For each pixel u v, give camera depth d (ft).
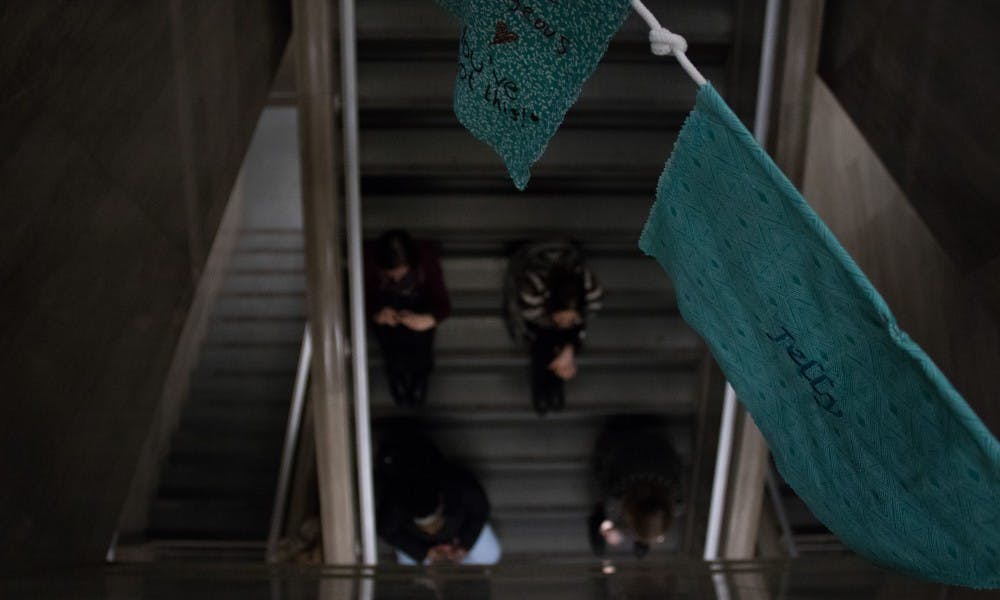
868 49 14.76
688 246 5.60
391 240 14.73
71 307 9.30
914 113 13.29
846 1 15.61
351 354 16.53
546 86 5.70
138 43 10.89
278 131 26.68
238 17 14.60
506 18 5.63
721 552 16.47
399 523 15.58
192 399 21.18
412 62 16.22
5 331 8.09
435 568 11.71
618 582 10.71
